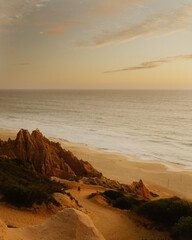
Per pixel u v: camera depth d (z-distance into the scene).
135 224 16.12
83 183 33.28
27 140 42.25
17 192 15.09
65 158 43.84
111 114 173.88
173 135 98.88
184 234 13.00
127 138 89.81
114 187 34.91
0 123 117.81
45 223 8.78
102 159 60.00
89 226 8.92
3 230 7.13
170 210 15.67
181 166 56.72
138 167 54.84
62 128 107.31
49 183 26.44
